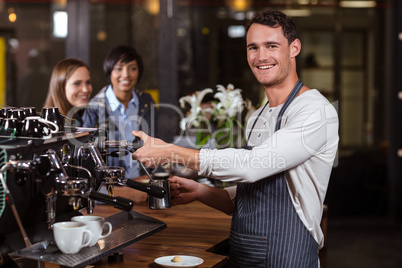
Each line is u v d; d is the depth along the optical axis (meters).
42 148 1.58
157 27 5.62
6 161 1.46
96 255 1.55
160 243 2.05
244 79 5.73
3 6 5.64
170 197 2.08
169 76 5.64
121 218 2.02
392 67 5.74
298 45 1.99
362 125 6.25
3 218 1.49
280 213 1.88
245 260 1.93
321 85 6.26
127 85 3.23
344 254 4.77
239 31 5.74
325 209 2.65
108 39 5.60
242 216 1.95
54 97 3.10
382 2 6.09
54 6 5.62
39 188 1.60
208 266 1.75
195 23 5.68
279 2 5.94
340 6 6.09
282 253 1.87
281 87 1.99
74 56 5.60
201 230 2.26
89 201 1.76
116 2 5.57
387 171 6.06
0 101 5.69
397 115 5.78
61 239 1.53
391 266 4.41
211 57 5.72
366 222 5.84
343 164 6.12
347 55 6.20
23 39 5.66
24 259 1.52
